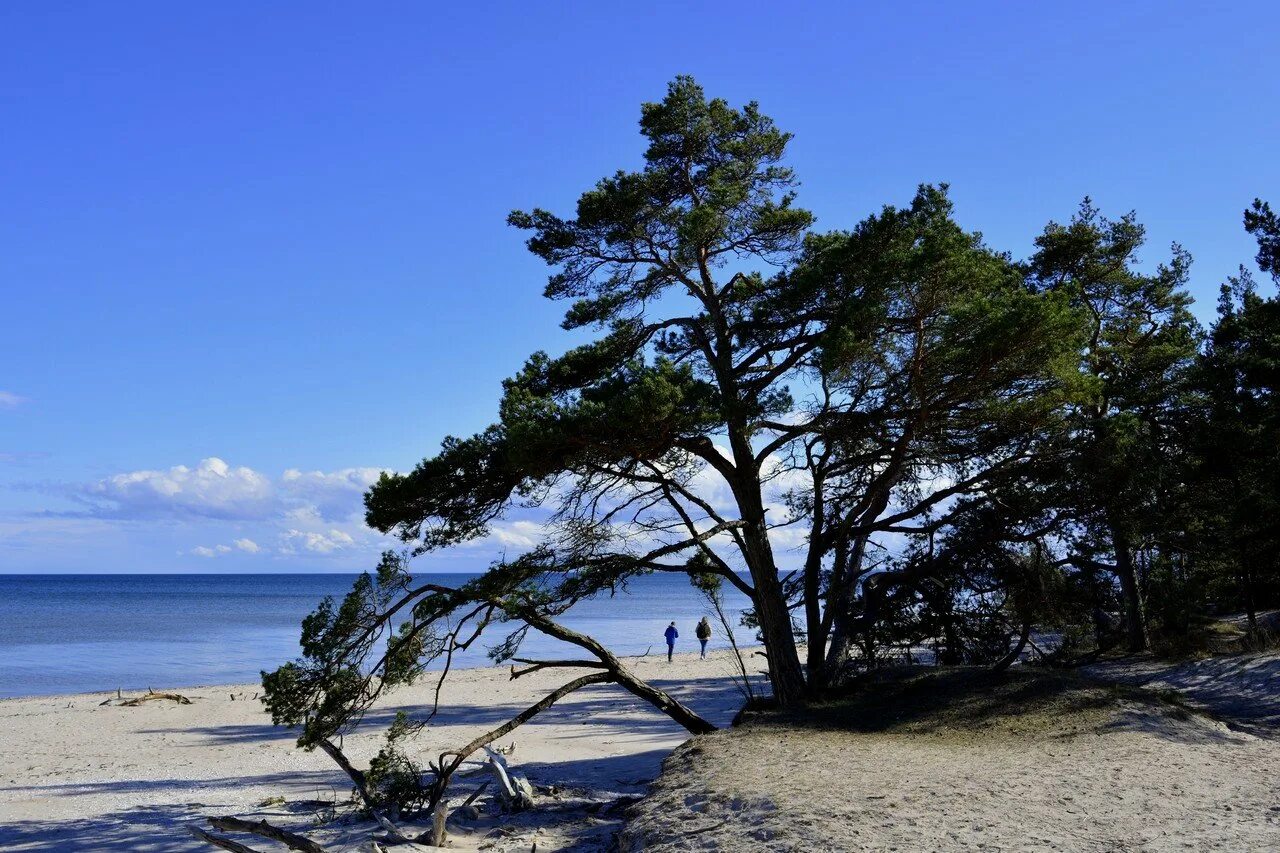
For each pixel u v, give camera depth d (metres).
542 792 16.73
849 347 13.59
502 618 14.66
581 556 15.16
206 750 24.73
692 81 17.25
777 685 16.78
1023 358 14.16
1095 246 27.33
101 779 20.73
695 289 17.14
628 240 17.03
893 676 17.97
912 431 15.20
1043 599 17.75
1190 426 25.62
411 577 14.77
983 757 11.66
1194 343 26.59
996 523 17.53
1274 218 23.67
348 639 14.48
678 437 14.67
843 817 8.85
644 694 16.09
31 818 16.48
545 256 17.30
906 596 18.59
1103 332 27.38
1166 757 11.25
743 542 17.22
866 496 16.73
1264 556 25.11
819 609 18.58
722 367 16.22
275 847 13.62
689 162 17.41
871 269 14.19
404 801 15.16
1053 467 16.77
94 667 50.78
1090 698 14.77
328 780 20.36
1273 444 22.58
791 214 16.92
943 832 8.24
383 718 29.78
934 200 15.52
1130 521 17.38
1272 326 23.30
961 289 14.62
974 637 18.77
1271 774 10.41
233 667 50.66
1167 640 24.48
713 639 64.62
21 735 27.58
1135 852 7.48
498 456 14.19
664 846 9.23
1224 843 7.66
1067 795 9.47
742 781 10.72
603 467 14.84
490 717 29.75
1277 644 22.44
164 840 14.52
